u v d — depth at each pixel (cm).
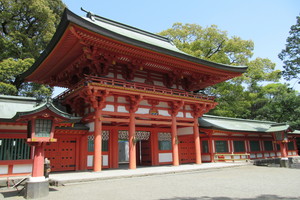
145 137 2417
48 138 1093
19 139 1547
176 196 1019
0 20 3033
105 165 2084
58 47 1652
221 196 1017
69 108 2162
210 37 4141
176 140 2194
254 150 3069
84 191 1130
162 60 1994
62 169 1839
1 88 2578
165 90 2114
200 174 1767
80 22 1404
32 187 1021
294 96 4306
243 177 1623
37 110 1048
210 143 2627
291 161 3281
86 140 1945
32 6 2989
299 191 1130
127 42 1659
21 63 2731
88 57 1675
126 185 1293
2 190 1295
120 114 1883
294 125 4162
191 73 2388
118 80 1844
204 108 2450
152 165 2352
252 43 4212
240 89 3925
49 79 2319
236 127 2938
